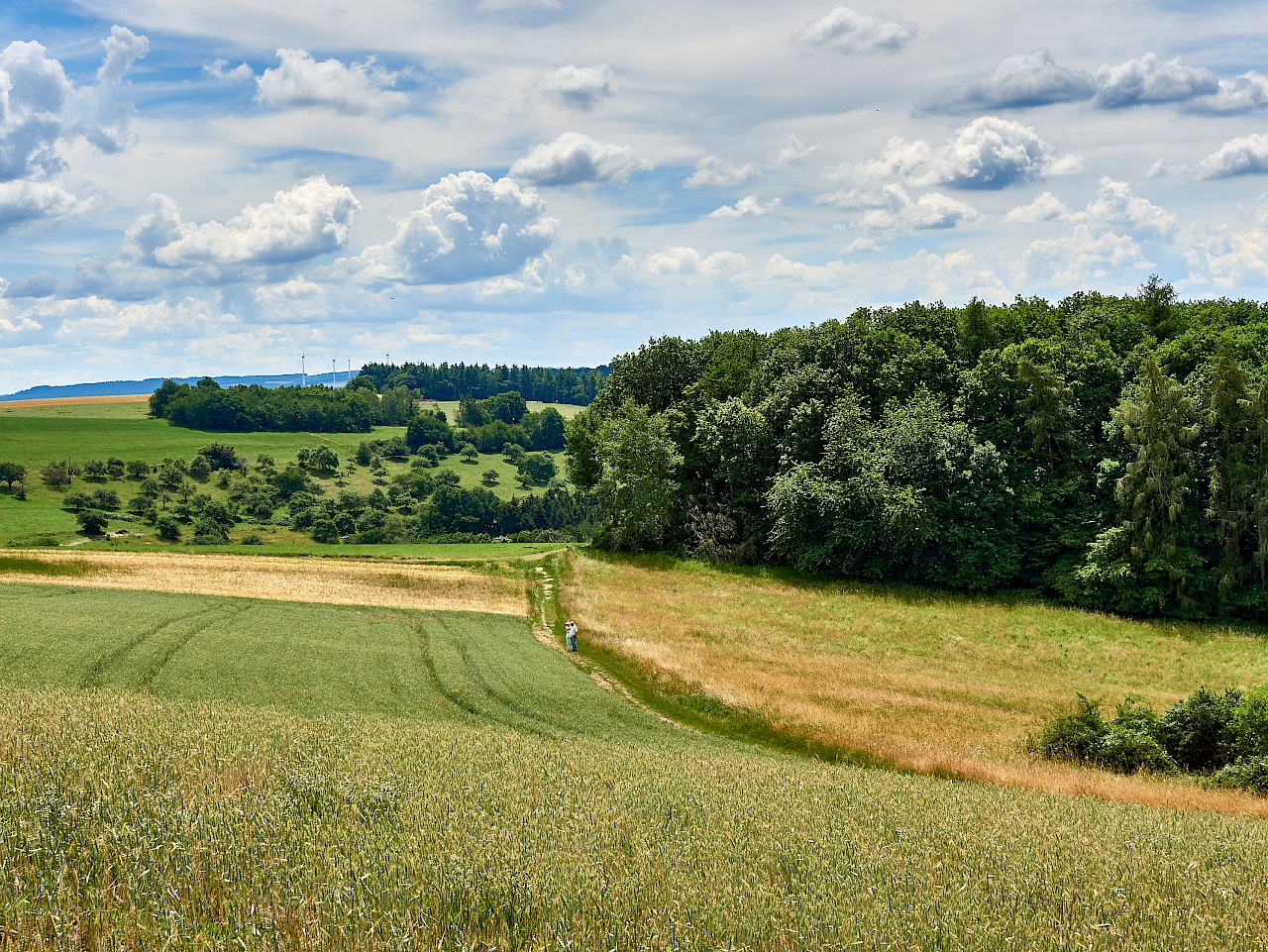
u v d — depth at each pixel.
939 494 64.06
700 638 46.25
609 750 20.44
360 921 7.14
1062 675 44.12
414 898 7.75
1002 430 65.00
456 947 6.95
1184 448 57.38
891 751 28.61
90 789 10.61
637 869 9.34
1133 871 11.38
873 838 12.41
